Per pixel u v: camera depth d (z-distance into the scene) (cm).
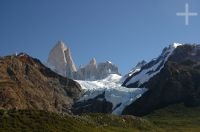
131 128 19675
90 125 16450
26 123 14012
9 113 14575
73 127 14888
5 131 12950
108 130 16875
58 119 15238
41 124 14250
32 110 15350
